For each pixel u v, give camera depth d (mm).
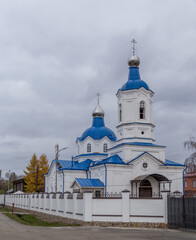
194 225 22016
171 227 24594
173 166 39969
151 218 25344
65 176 45531
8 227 24203
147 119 41750
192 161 30234
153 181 39094
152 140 41938
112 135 52656
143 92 41969
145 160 39250
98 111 54000
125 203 25594
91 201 25828
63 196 31406
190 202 22719
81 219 26484
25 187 80875
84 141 51812
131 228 24406
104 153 50688
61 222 30812
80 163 48344
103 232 20891
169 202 25203
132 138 40750
